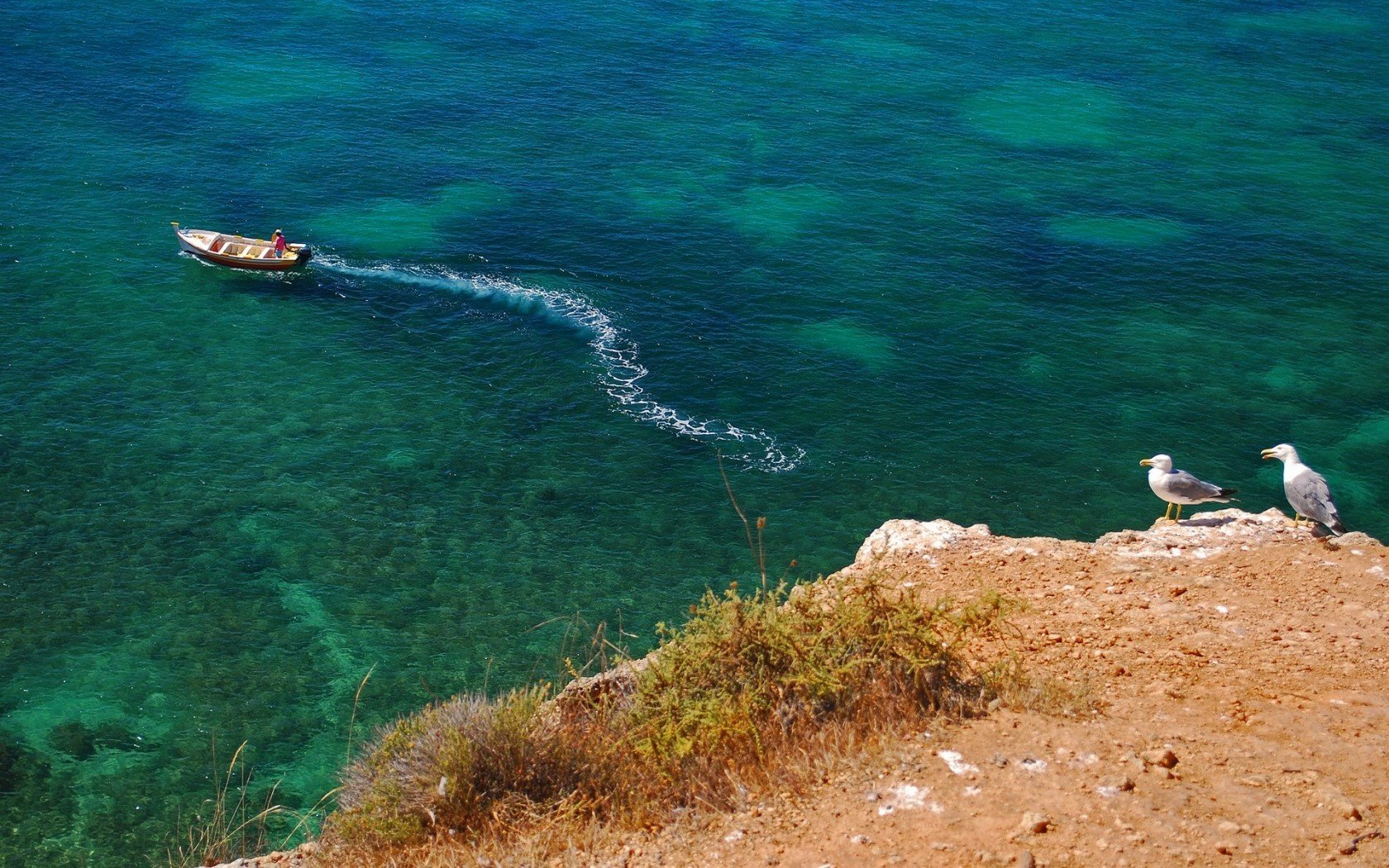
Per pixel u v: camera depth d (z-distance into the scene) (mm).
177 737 27469
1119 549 14922
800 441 40938
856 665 11008
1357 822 8820
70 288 47156
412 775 10898
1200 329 48750
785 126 66562
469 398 42219
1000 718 10438
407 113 65562
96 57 69125
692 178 60125
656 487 38125
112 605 31516
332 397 41781
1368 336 48719
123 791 25844
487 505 36750
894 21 82812
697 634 11758
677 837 9594
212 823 24719
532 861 9633
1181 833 8766
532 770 10922
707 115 67375
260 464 37906
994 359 46250
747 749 10586
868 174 61312
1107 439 41781
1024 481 39469
